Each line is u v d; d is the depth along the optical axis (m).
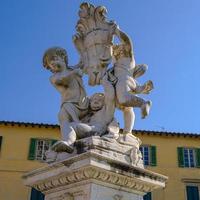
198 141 28.56
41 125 27.19
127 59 5.91
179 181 27.31
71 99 5.76
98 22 6.37
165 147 28.19
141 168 5.00
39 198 25.42
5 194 25.50
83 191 4.63
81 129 5.31
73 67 6.17
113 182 4.77
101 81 5.92
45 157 5.36
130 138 5.39
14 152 26.59
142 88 5.75
